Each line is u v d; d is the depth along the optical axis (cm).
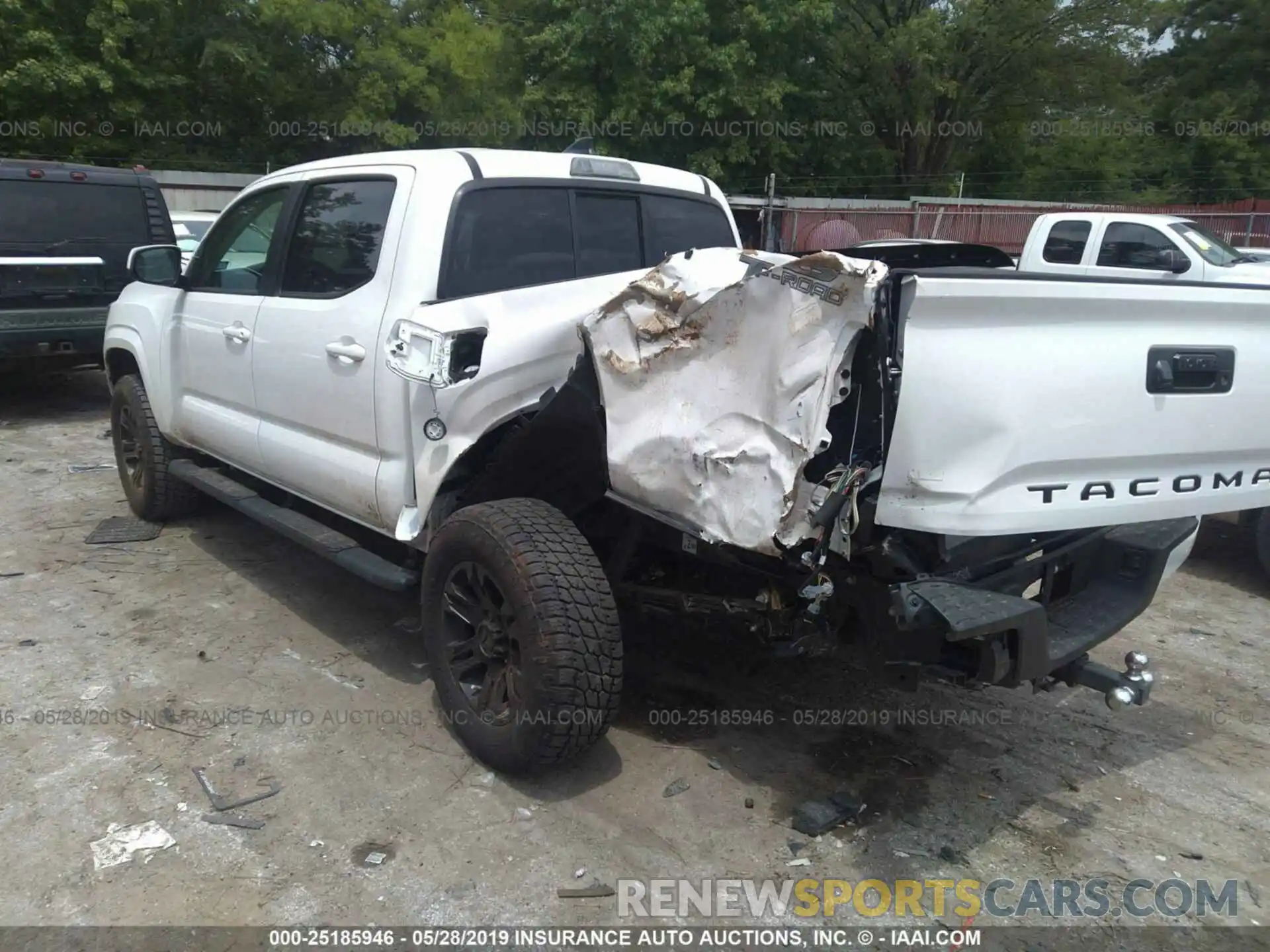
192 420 509
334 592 498
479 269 373
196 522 598
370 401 369
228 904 275
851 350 254
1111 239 1023
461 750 355
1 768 337
